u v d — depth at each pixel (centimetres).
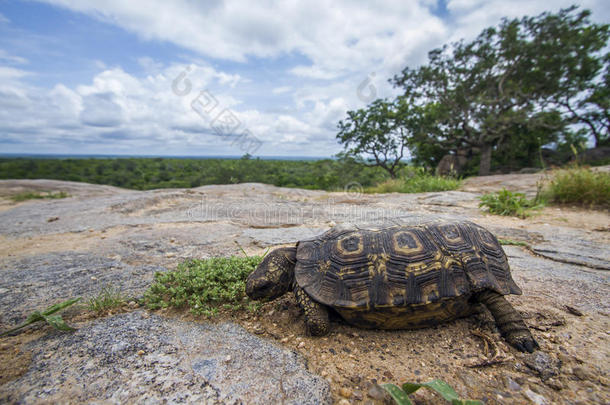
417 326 36
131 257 63
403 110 387
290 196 172
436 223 40
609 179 110
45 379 27
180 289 41
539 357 31
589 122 371
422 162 459
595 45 314
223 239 77
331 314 37
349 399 27
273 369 29
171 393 26
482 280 35
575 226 86
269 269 38
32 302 43
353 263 36
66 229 91
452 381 29
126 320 38
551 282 48
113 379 27
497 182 193
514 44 326
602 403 26
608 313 39
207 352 31
